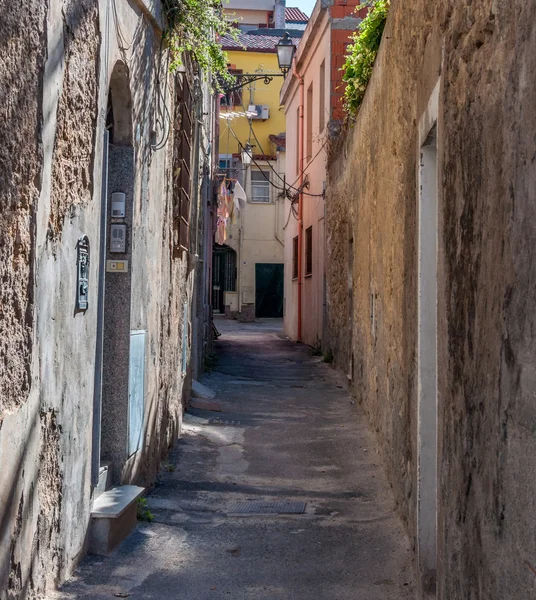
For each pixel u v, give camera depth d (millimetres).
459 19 3250
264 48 33750
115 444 5535
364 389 10008
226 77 7641
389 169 6980
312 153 19125
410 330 5285
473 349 2832
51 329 3814
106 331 5547
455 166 3283
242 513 5949
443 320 3523
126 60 5293
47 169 3627
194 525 5605
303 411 10656
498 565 2398
